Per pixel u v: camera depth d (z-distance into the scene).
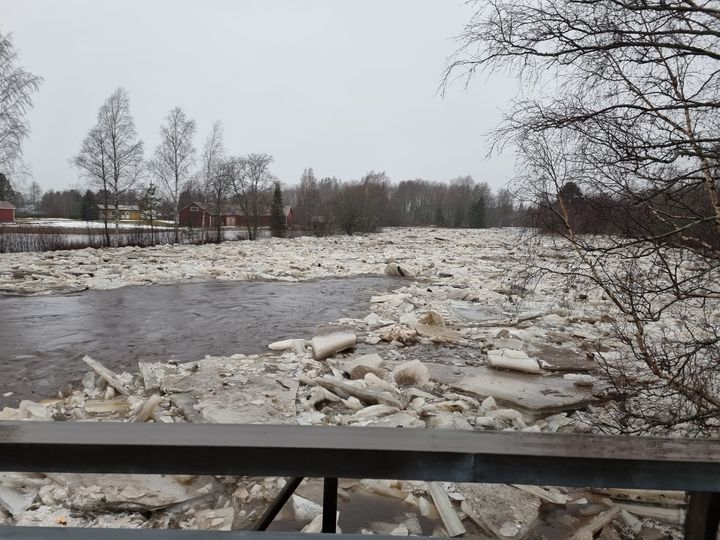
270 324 9.02
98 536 1.14
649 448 1.27
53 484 3.23
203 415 4.48
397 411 4.67
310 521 2.95
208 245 29.06
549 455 1.20
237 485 3.31
